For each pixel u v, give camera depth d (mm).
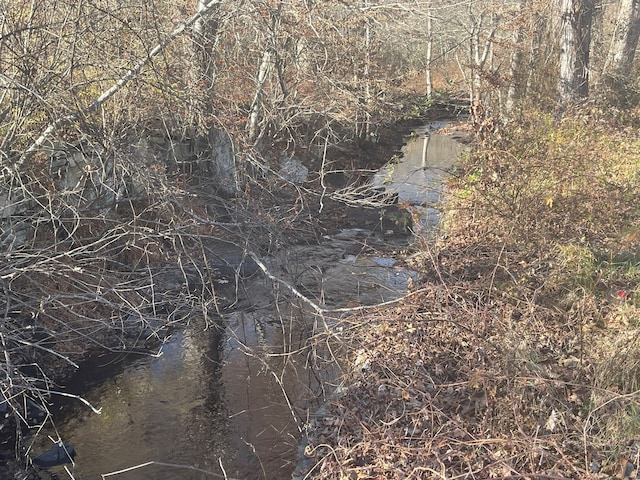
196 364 7098
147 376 6863
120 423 5988
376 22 10508
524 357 4742
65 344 7223
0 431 5785
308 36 10031
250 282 9047
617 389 4328
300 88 12797
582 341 4730
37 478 5148
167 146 9367
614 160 8984
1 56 5754
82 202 7629
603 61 17000
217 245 9664
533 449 3783
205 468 5270
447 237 8508
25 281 6945
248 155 7250
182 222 6551
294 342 7422
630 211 7266
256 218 6801
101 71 7098
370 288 8828
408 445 4406
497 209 7633
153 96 7215
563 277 6234
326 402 5578
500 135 8414
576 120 10078
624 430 3982
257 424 5852
